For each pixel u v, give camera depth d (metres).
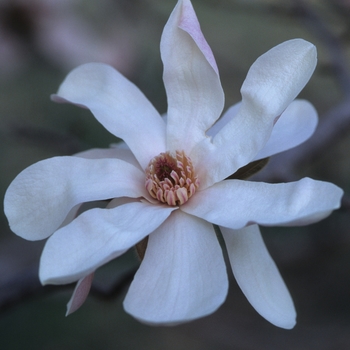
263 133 0.41
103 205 0.57
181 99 0.42
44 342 0.73
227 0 0.58
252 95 0.41
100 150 0.43
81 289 0.38
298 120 0.43
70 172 0.41
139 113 0.43
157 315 0.38
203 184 0.41
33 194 0.40
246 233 0.41
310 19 0.57
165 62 0.42
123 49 0.60
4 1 0.57
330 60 0.56
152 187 0.41
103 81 0.43
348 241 0.61
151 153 0.43
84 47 0.58
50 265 0.38
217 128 0.43
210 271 0.39
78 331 0.74
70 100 0.43
